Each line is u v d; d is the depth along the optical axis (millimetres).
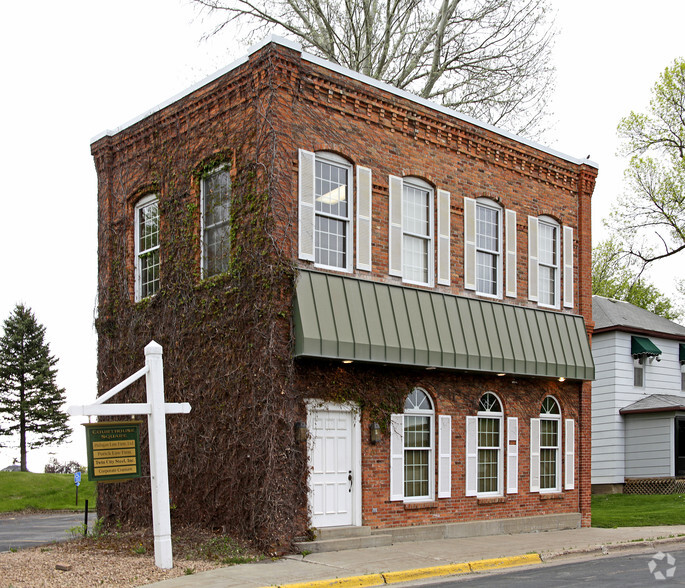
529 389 19000
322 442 14586
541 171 20062
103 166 18984
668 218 34219
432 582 11906
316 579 11273
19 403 54344
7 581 10711
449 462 16797
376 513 15242
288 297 14086
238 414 14320
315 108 15141
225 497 14492
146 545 13688
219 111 15711
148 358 12281
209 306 15375
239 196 14898
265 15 26047
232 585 10758
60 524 24438
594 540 16453
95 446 11750
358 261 15492
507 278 18781
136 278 18078
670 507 23000
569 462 19797
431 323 16047
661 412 28016
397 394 15875
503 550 14625
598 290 41375
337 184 15586
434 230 17266
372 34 26609
